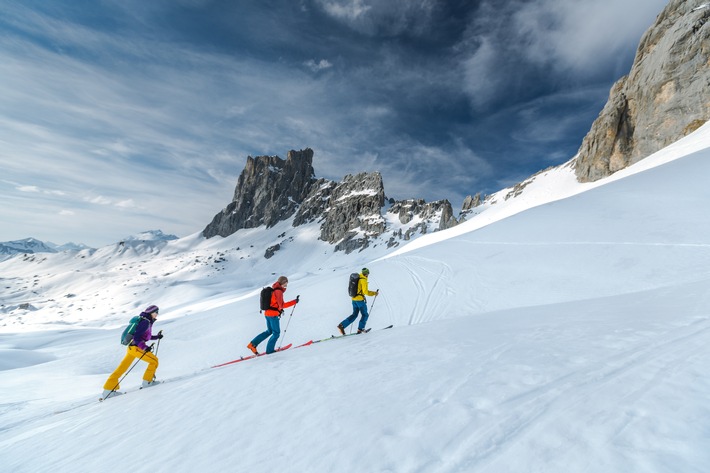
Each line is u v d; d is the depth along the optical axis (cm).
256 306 3281
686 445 215
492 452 258
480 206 19538
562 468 221
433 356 561
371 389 450
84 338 6128
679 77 7656
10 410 1028
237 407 500
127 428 538
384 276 2581
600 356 413
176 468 348
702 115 7094
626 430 247
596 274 1536
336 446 317
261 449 346
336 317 2078
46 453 514
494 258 2212
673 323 504
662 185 2714
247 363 844
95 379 1705
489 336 644
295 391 512
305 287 3378
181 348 2316
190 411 539
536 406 316
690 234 1653
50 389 1443
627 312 671
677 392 286
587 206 2780
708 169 2697
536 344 522
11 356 3225
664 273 1364
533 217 3059
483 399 354
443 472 246
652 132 8338
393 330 1006
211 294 18638
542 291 1517
